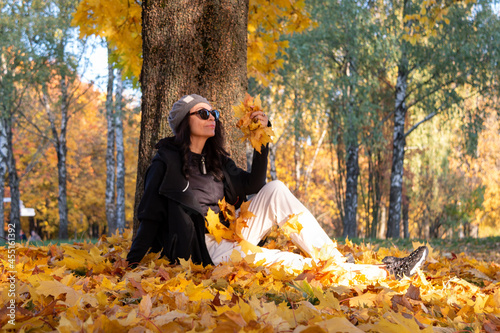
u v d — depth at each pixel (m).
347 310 2.04
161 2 3.73
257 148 2.95
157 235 2.97
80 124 29.83
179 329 1.59
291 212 2.91
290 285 2.38
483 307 2.35
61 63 18.66
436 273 3.25
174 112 2.96
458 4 14.99
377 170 22.67
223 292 2.13
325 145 30.69
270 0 5.31
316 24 5.59
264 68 5.56
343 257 2.83
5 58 18.06
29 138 27.58
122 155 21.09
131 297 2.20
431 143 19.84
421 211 25.67
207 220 2.87
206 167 3.01
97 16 4.64
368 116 16.06
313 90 15.87
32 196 28.86
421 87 17.22
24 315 1.67
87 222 34.53
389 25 15.82
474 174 26.95
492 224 32.25
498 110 16.16
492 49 15.05
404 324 1.66
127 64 4.94
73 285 2.16
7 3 18.12
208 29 3.70
